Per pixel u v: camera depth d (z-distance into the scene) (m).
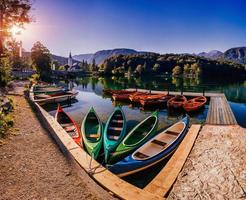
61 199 4.76
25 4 24.84
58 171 5.99
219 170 6.53
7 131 9.19
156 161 7.73
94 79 77.38
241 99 28.47
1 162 6.38
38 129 10.02
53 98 22.17
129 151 8.61
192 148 8.36
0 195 4.84
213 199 5.07
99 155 8.61
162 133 10.45
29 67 75.81
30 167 6.17
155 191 5.32
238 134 10.08
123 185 5.30
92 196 4.91
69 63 153.62
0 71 25.33
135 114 18.44
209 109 17.97
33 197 4.80
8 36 25.34
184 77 94.88
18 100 17.95
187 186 5.63
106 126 11.70
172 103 19.39
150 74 112.81
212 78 87.88
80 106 21.94
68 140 8.44
